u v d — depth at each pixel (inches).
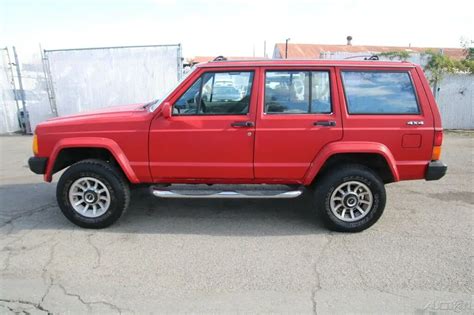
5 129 458.3
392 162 154.5
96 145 157.9
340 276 123.7
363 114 154.5
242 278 122.6
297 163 156.9
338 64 155.6
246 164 157.8
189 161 158.9
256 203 198.2
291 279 122.0
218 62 156.0
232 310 105.7
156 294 113.6
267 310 105.6
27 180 245.9
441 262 133.3
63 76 448.5
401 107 155.8
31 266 130.2
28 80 450.0
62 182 160.1
